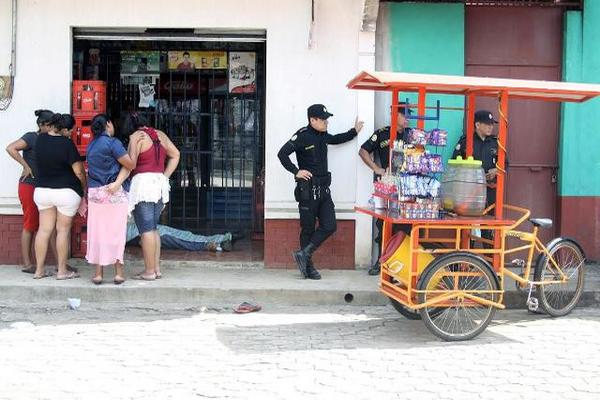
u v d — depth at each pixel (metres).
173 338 7.00
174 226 11.02
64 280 8.56
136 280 8.61
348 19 9.15
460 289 6.97
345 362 6.30
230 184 11.09
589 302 8.37
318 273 8.84
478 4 9.55
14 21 9.12
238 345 6.79
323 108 8.62
